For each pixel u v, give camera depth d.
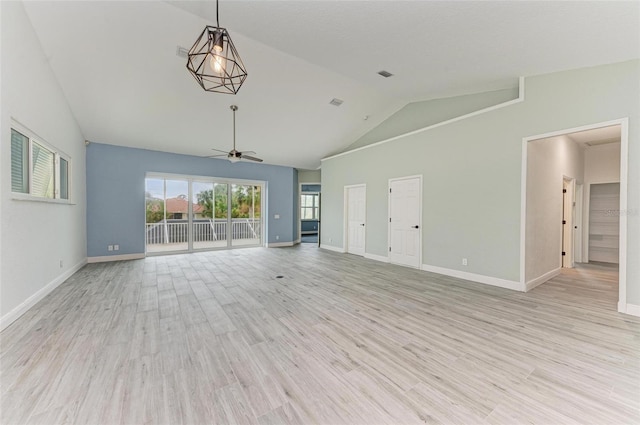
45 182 3.51
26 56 2.86
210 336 2.34
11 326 2.48
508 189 3.77
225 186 7.53
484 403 1.53
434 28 2.45
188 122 5.28
